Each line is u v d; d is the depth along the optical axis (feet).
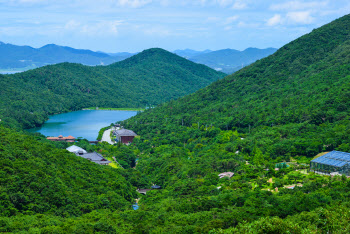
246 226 396.37
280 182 573.33
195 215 467.93
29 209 472.85
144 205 558.56
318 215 419.74
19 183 497.87
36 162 570.46
